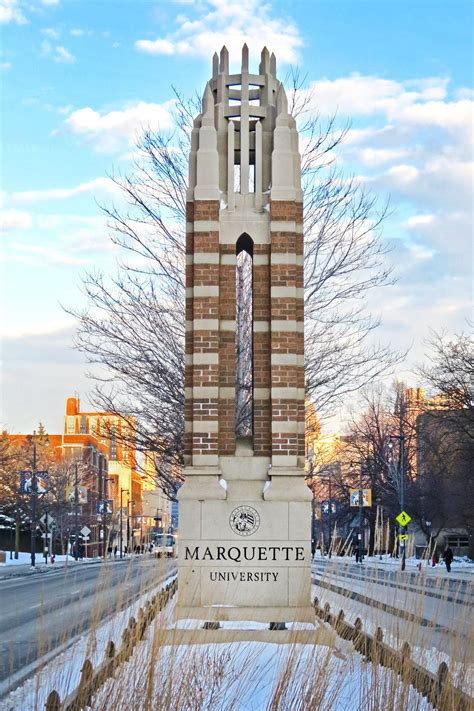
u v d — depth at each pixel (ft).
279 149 60.54
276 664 39.40
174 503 106.22
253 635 50.80
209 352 58.29
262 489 56.95
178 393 90.58
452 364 172.14
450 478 234.17
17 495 280.51
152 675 28.45
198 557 56.03
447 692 29.04
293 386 57.93
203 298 58.75
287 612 55.26
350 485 244.01
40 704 33.06
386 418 310.45
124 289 118.11
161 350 90.58
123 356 90.99
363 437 279.90
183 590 55.36
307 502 56.70
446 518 237.66
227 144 61.46
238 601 55.57
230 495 56.85
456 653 29.86
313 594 67.31
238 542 56.18
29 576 161.68
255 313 59.16
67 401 433.48
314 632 37.42
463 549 273.54
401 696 29.17
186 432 58.34
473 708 28.37
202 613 54.90
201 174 60.18
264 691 35.17
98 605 30.60
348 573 36.88
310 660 31.17
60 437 377.09
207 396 57.88
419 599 31.53
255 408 58.23
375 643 31.14
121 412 98.12
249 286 90.27
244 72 62.23
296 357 58.49
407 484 238.07
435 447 218.38
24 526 328.49
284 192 59.77
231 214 60.03
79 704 28.63
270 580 55.88
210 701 30.68
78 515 286.25
